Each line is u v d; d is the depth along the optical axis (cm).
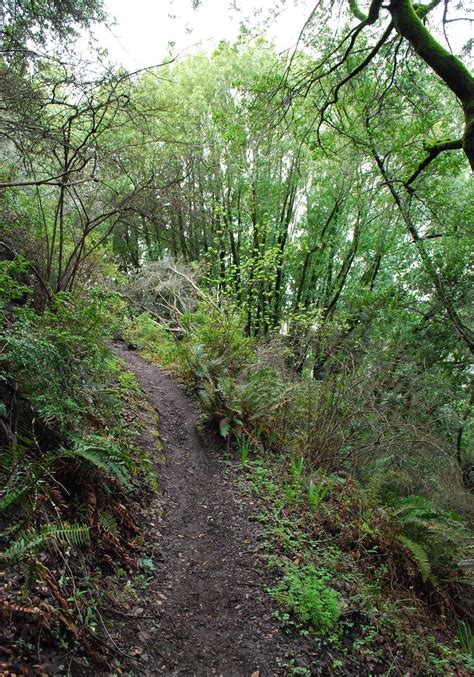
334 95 726
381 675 348
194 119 1221
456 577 491
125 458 385
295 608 369
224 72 1377
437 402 862
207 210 1354
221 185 1438
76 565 316
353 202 1422
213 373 809
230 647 327
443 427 881
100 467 374
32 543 247
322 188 1499
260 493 555
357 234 1462
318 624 362
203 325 959
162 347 1084
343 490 560
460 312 1011
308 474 625
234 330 884
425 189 983
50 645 250
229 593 383
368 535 500
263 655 326
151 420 673
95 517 364
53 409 357
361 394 697
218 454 664
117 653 279
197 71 1382
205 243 1666
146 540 414
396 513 531
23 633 243
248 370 805
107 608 308
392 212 1286
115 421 512
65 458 362
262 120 808
